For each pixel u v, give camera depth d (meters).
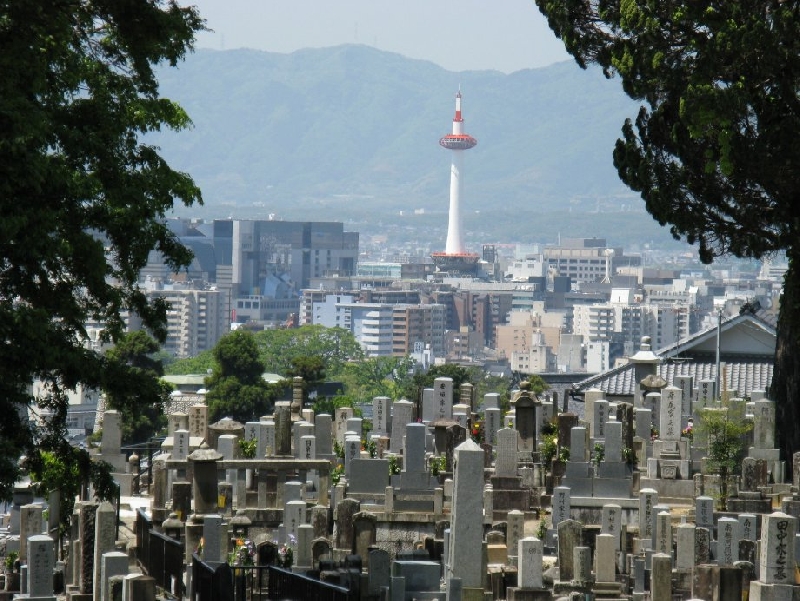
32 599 51.97
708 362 125.69
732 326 125.94
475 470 52.72
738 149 80.06
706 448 85.88
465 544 52.66
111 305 60.59
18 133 50.91
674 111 83.88
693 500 81.50
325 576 54.22
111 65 62.84
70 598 59.31
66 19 55.78
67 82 58.50
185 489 75.12
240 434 89.69
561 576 64.12
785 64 78.31
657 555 62.12
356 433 90.75
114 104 61.03
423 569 53.44
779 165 80.19
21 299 56.16
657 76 81.69
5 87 52.44
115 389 57.19
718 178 84.38
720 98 78.06
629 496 81.69
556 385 158.62
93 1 58.62
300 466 82.62
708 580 60.69
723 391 103.62
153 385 57.97
